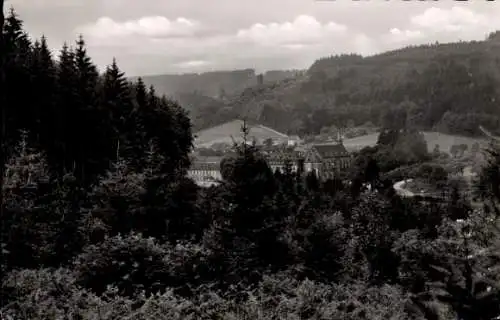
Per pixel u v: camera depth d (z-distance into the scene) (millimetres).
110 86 60812
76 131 49625
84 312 12453
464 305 9227
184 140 73875
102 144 52219
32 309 12227
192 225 22391
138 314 12336
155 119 64000
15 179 23016
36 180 25141
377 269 20656
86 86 55094
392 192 47250
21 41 50406
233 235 18234
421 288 15367
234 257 17359
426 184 87188
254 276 16984
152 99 66125
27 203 21312
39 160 28750
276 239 18500
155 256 15594
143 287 14586
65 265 19031
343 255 20594
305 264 18438
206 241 18172
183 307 12922
